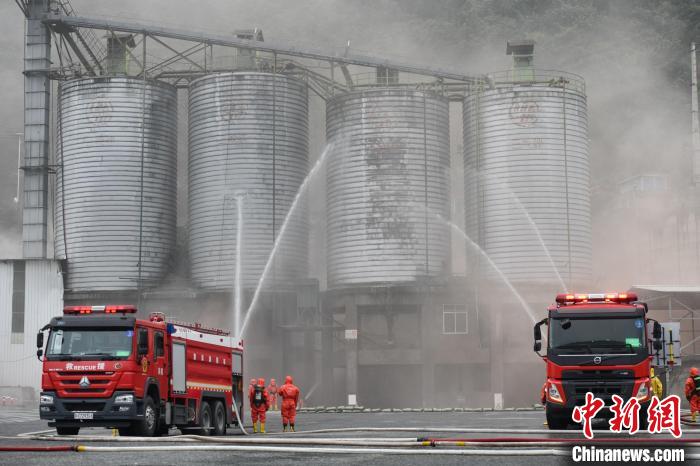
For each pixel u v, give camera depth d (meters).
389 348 129.38
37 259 132.00
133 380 45.47
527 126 130.88
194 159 135.12
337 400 145.25
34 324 130.75
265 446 36.72
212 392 54.00
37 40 139.38
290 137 134.38
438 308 128.88
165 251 135.62
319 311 133.38
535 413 95.00
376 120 132.12
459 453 33.00
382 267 129.50
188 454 34.50
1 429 59.34
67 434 49.38
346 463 30.61
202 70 140.62
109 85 134.62
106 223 131.75
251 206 130.50
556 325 47.34
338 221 133.38
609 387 46.12
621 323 46.78
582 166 132.88
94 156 133.00
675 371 105.12
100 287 131.12
